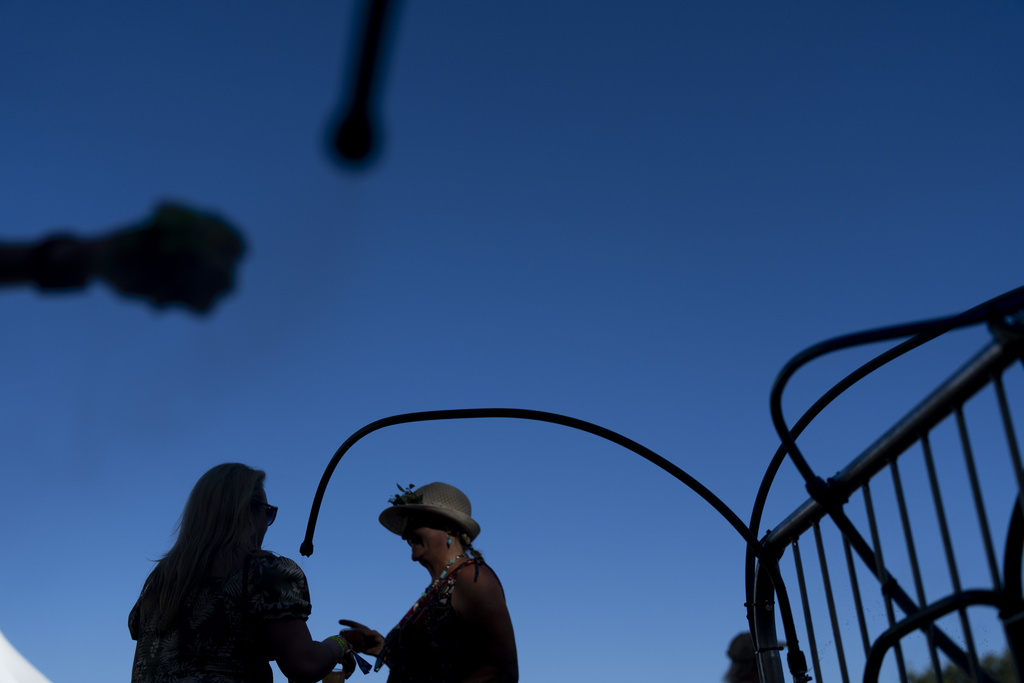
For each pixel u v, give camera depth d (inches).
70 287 19.6
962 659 75.7
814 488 81.0
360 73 18.1
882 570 78.2
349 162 18.5
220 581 103.6
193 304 19.4
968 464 65.7
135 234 18.9
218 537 106.0
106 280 19.4
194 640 101.0
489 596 116.3
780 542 108.8
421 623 117.9
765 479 124.0
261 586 103.9
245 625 103.0
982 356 62.0
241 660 102.7
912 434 72.7
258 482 114.7
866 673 76.8
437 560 123.0
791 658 107.0
